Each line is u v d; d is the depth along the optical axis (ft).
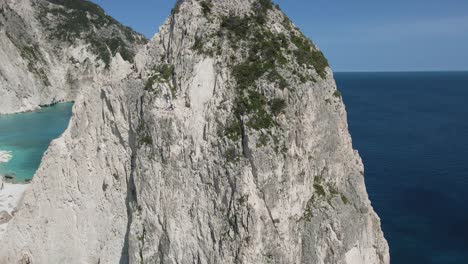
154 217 90.48
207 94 89.40
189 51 92.58
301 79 88.07
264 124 82.94
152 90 91.71
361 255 94.53
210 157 84.89
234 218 81.20
